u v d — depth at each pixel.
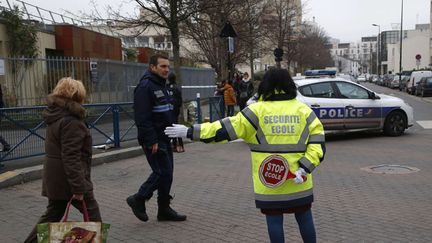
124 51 29.11
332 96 12.26
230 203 6.48
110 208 6.38
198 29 20.30
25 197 7.05
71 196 4.10
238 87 20.56
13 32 17.75
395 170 8.51
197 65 38.06
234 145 12.45
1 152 8.40
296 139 3.68
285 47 43.59
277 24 34.25
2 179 7.68
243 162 9.77
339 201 6.47
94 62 16.95
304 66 56.69
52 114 4.04
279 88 3.76
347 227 5.36
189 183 7.81
